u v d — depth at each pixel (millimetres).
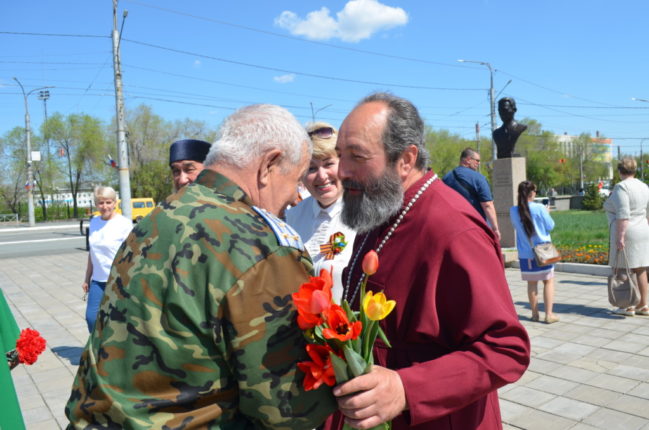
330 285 1213
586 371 4266
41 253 16719
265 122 1385
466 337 1405
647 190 5641
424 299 1449
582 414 3500
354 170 1577
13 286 10266
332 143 2570
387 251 1575
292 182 1458
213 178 1344
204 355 1130
